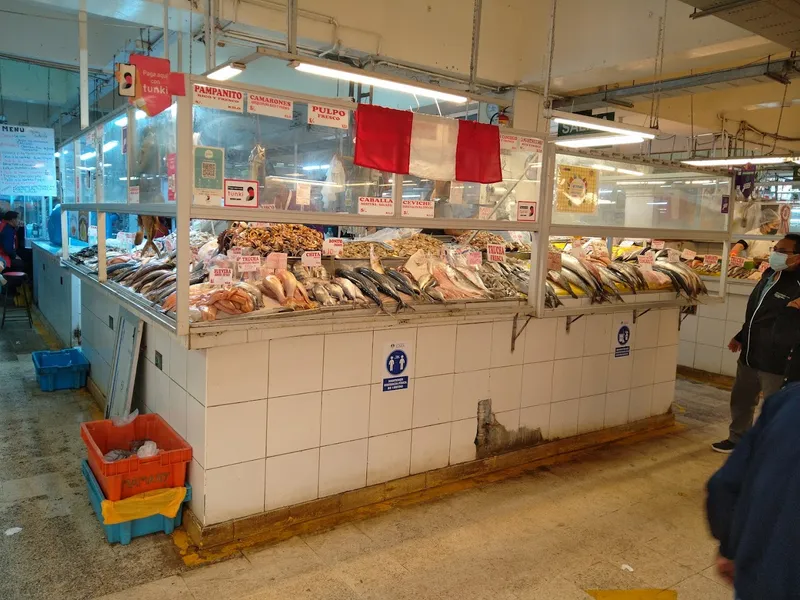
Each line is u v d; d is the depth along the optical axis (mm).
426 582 2635
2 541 2805
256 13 4922
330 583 2588
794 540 1188
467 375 3633
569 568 2809
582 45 6102
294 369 2930
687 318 6859
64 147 5938
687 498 3617
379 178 3006
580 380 4281
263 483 2926
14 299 8703
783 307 4051
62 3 4922
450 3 5973
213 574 2609
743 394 4324
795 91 8367
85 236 5824
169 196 2633
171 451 2799
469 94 3459
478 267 3949
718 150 10523
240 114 2559
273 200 2689
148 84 2307
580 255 4473
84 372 5141
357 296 3104
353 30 5410
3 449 3871
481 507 3373
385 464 3359
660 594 2633
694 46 5258
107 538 2816
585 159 3795
